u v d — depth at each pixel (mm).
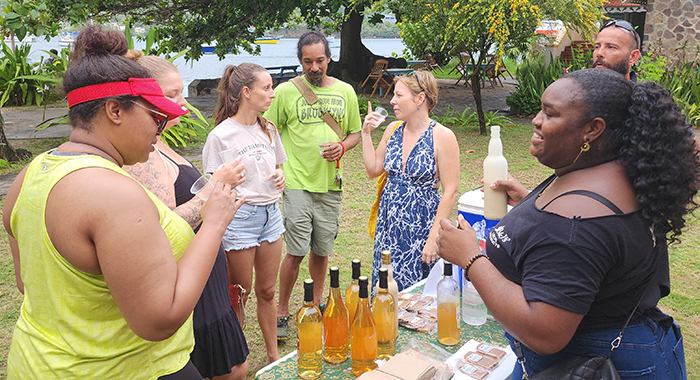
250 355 3383
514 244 1400
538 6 8414
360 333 1772
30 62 14250
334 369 1856
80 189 1216
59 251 1257
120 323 1356
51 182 1247
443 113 12578
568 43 15570
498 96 15125
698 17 12656
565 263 1263
